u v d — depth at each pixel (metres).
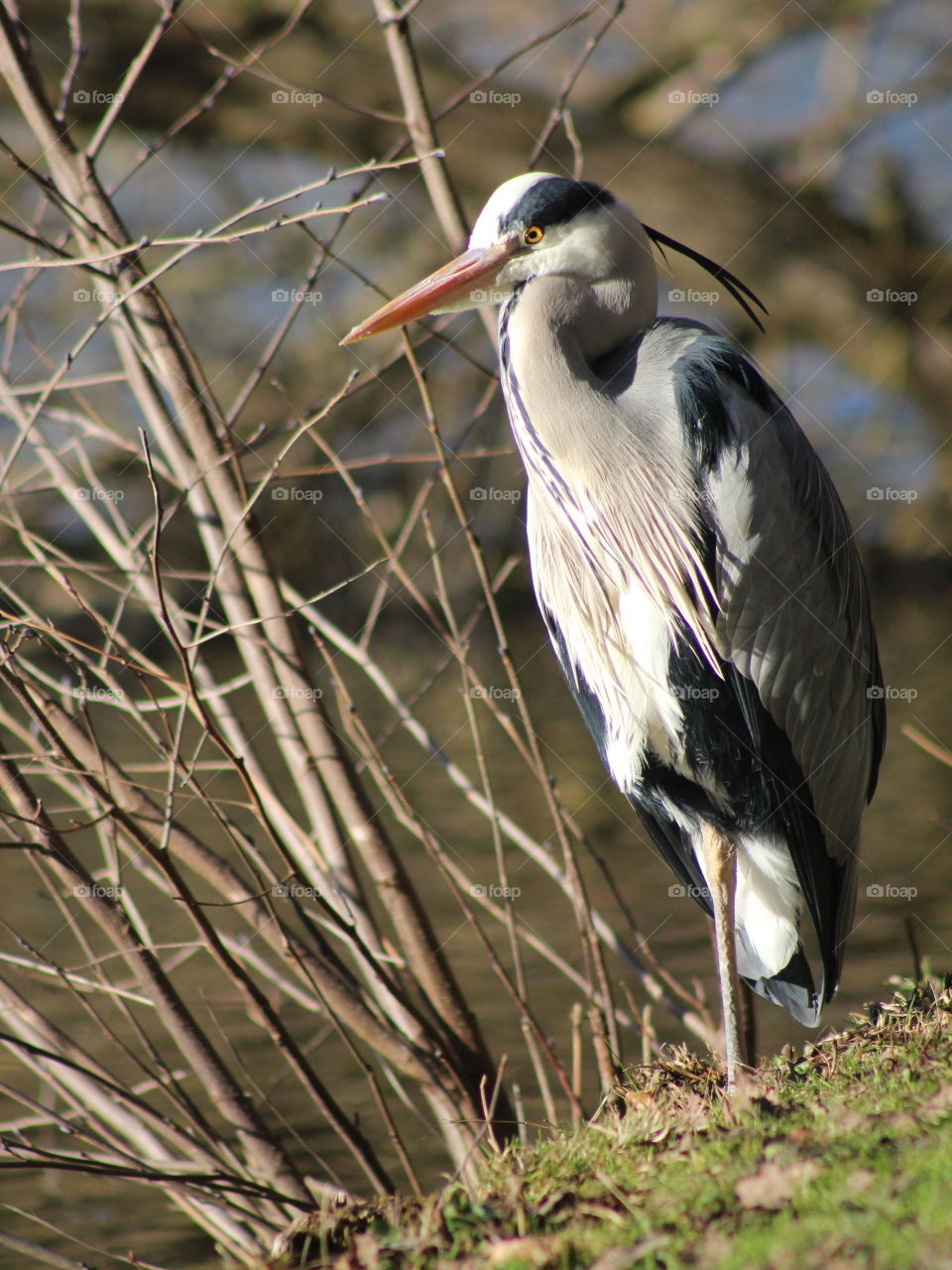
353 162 20.97
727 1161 4.89
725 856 7.70
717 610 7.49
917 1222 3.81
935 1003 7.07
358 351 24.20
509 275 7.75
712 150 22.28
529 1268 4.26
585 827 19.31
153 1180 6.93
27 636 6.99
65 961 13.97
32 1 18.73
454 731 25.69
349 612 28.69
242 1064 7.86
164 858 7.11
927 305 22.48
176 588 12.54
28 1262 9.05
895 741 23.52
